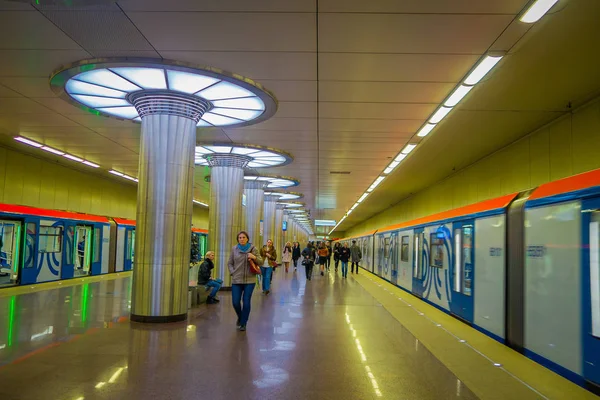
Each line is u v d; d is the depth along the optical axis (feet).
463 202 62.85
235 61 24.50
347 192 92.84
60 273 58.95
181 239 30.73
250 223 73.87
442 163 58.90
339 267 115.44
